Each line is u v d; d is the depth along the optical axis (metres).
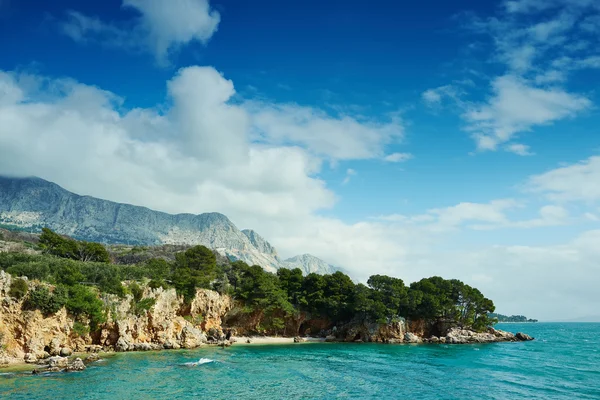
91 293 85.88
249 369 73.75
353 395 56.59
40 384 54.81
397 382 65.81
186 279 116.38
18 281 73.38
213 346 111.62
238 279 140.75
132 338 94.31
